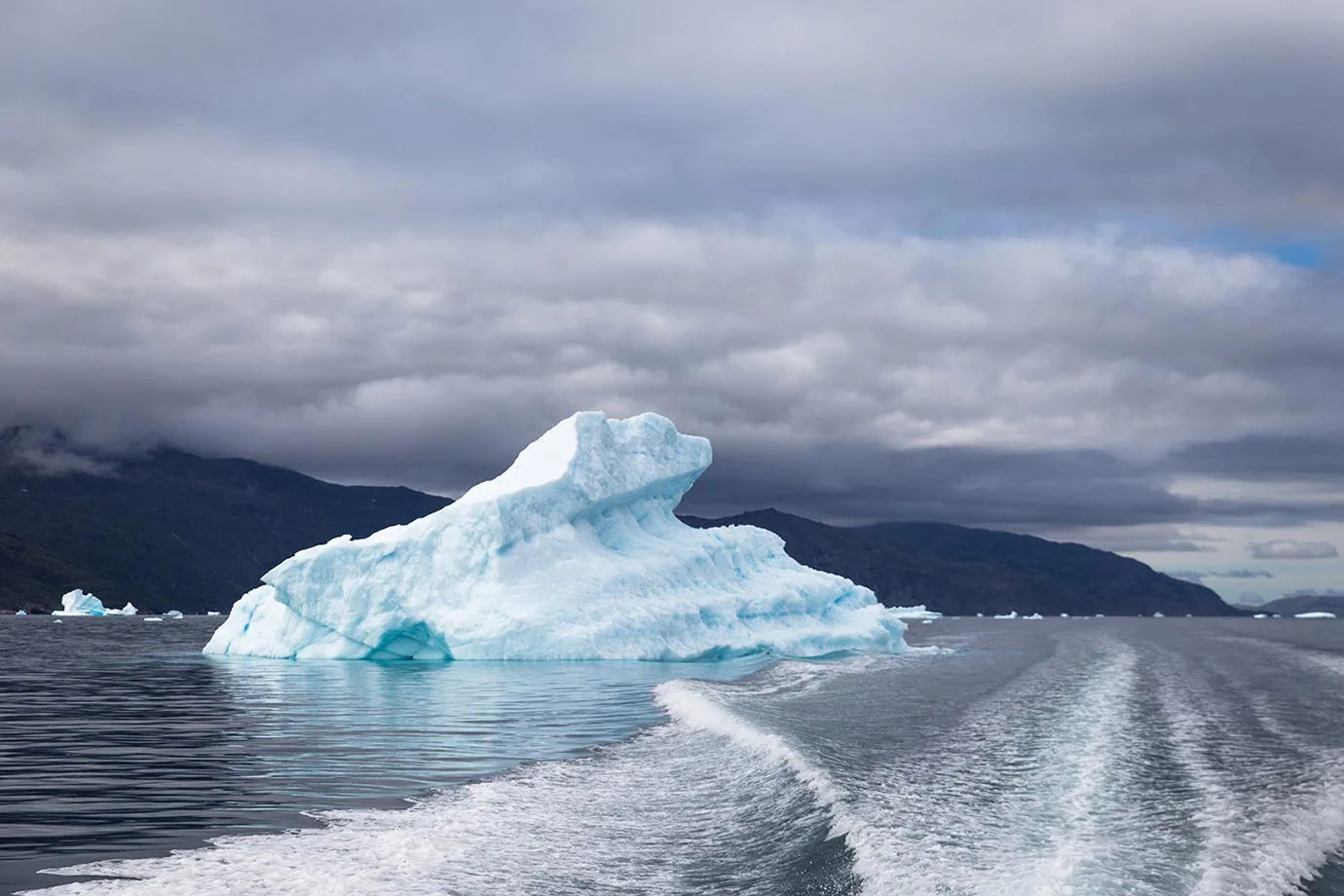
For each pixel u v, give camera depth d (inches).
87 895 443.2
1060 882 450.6
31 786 672.4
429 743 856.9
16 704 1156.5
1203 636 3661.4
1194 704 1206.9
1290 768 767.1
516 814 603.2
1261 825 581.0
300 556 1786.4
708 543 2073.1
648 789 677.9
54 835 544.4
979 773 729.6
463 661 1694.1
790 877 486.3
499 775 717.9
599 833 567.8
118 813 594.2
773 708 1055.0
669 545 2000.5
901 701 1180.5
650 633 1724.9
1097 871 471.2
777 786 663.8
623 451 1998.0
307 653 1803.6
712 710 970.7
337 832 555.5
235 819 582.2
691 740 860.0
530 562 1756.9
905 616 7839.6
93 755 796.6
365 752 813.9
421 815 595.8
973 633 4180.6
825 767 699.4
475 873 489.4
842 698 1198.9
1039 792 667.4
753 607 1973.4
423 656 1774.1
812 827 567.5
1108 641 3149.6
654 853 531.5
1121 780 712.4
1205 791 678.5
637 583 1807.3
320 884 463.5
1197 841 539.2
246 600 2048.5
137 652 2440.9
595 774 724.0
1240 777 730.8
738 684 1323.8
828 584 2249.0
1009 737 909.8
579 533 1876.2
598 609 1722.4
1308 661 2048.5
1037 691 1338.6
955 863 486.0
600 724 968.9
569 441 1910.7
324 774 718.5
